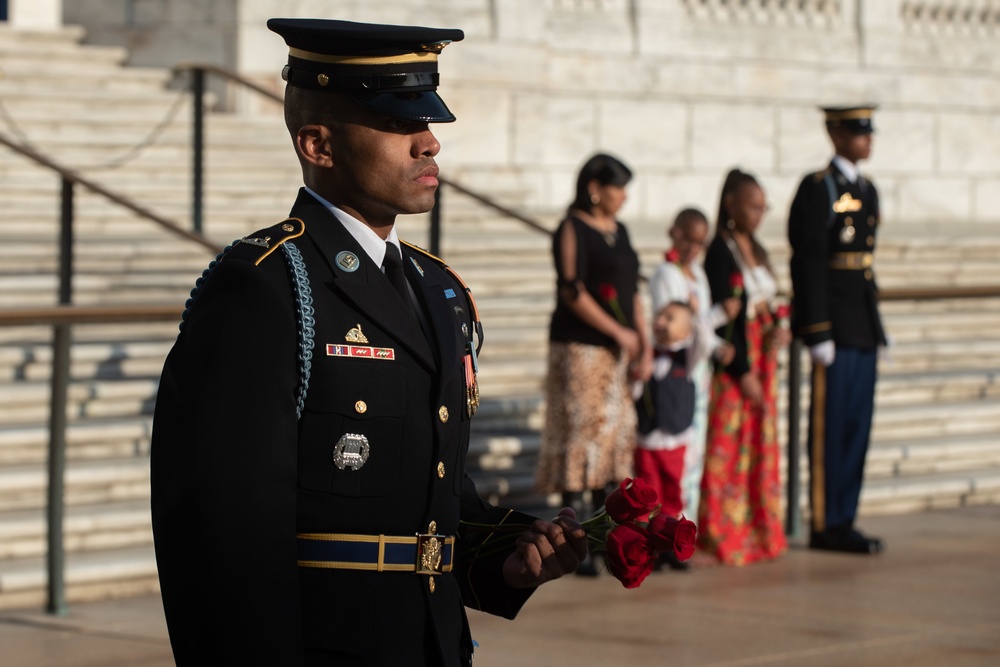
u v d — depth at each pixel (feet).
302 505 10.40
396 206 10.94
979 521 35.24
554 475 27.94
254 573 9.86
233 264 10.43
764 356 29.89
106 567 25.98
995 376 44.80
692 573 28.78
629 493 11.33
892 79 69.00
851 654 23.09
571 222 27.86
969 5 71.87
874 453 37.99
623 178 27.94
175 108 45.37
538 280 44.06
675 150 62.75
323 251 10.73
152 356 33.99
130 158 44.75
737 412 29.53
